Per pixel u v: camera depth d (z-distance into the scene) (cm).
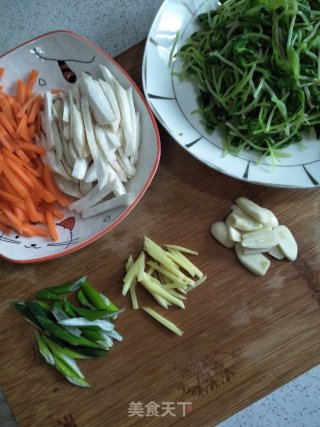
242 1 27
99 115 26
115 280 26
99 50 27
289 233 26
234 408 24
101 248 27
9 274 27
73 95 27
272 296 26
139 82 29
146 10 33
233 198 27
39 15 35
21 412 25
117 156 27
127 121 26
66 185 27
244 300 26
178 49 29
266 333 25
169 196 27
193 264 26
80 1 34
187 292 26
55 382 25
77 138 26
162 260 26
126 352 25
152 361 25
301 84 25
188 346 25
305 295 25
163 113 27
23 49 28
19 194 26
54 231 27
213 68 27
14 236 27
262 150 27
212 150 27
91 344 25
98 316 25
